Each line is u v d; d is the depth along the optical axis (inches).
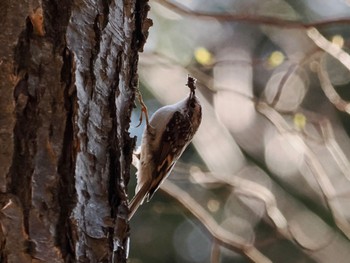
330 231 537.3
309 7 592.7
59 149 187.9
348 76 598.9
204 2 594.9
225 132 467.5
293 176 549.0
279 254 557.3
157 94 482.6
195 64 481.7
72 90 191.6
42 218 182.5
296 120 389.1
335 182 511.5
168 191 380.2
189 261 554.6
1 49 187.8
